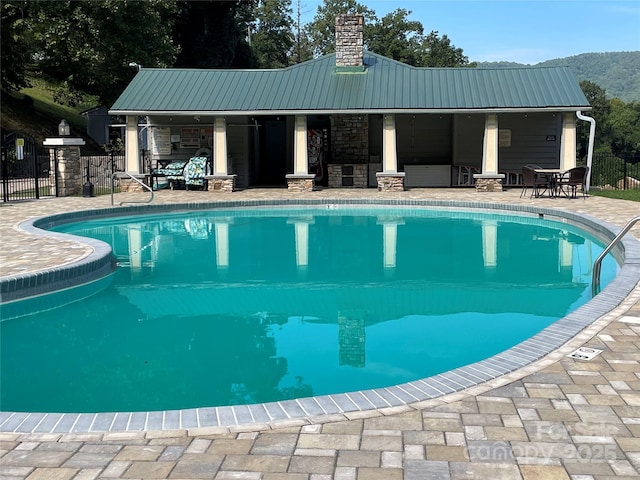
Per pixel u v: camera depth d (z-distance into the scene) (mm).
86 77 33469
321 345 5992
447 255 10859
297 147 20484
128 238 12820
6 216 13703
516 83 20750
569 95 19844
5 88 31062
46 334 6457
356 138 22984
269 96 20812
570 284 8570
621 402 3730
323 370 5281
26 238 10570
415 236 12906
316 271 9664
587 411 3611
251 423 3516
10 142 26812
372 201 17500
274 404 3770
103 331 6547
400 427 3438
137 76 22141
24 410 4504
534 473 2941
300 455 3137
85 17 30156
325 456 3123
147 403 4633
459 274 9352
